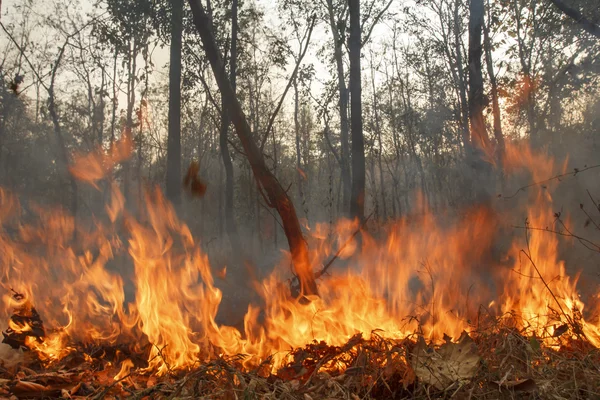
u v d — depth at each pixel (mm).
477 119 14609
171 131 17891
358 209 15117
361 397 3027
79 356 4531
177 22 17797
